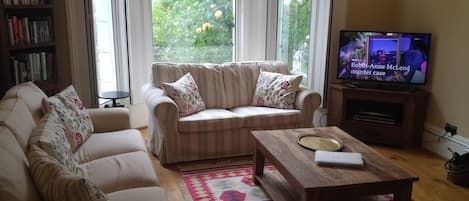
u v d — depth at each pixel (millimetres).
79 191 1256
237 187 2875
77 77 3836
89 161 2281
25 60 3326
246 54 4590
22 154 1538
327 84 4387
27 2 3277
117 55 4098
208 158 3375
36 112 2297
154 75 3623
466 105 3420
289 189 2666
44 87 3451
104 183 1941
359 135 4043
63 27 3686
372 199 2516
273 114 3463
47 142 1687
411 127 3820
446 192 2881
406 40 3789
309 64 4461
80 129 2486
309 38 4418
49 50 3621
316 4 4273
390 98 3824
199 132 3270
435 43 3770
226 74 3844
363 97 3926
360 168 2225
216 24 4559
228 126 3332
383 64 3928
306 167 2217
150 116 3455
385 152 3781
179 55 4504
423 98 3797
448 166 3098
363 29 4395
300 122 3570
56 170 1401
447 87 3627
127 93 3861
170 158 3246
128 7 3971
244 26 4512
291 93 3646
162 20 4336
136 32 4102
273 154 2414
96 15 3918
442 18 3666
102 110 2936
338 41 4266
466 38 3395
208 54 4617
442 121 3703
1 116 1761
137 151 2443
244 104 3855
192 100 3432
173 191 2803
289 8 4461
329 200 2217
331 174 2133
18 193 1251
